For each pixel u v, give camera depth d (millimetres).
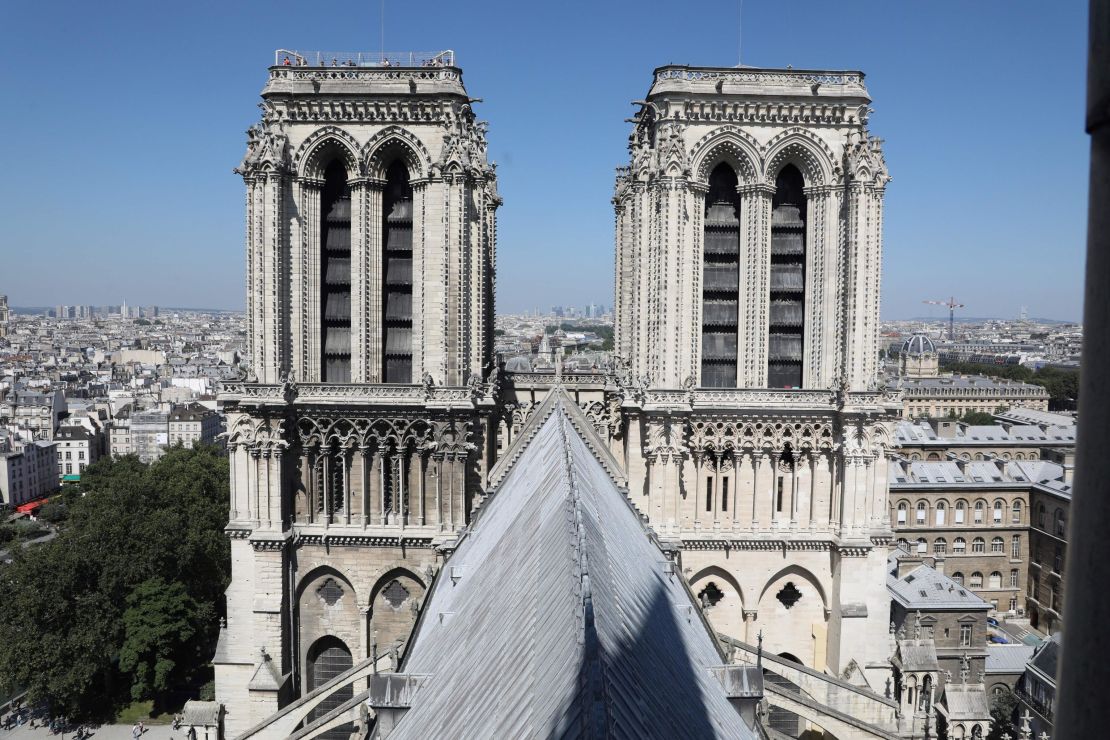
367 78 77500
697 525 80438
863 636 79375
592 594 36969
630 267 89250
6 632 120000
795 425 79250
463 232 77562
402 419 78438
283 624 79750
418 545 79750
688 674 43562
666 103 77250
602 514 55125
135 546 130250
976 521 180875
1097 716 7840
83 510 155000
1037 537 177750
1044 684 121125
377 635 81500
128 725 122062
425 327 79062
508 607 46594
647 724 31688
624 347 90750
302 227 78625
